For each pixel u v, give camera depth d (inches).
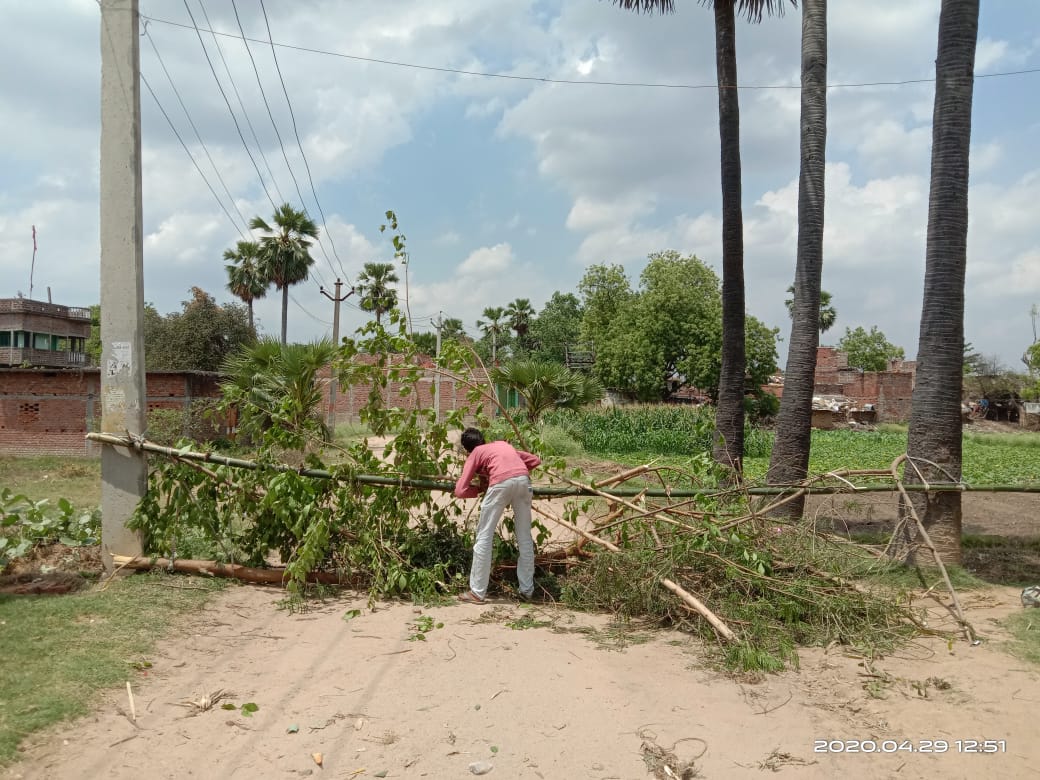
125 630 196.1
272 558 296.2
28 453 812.0
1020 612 241.6
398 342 281.9
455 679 176.9
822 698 172.1
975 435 1451.8
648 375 1505.9
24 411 813.9
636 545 249.3
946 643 212.5
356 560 255.8
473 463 251.6
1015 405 1918.1
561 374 545.0
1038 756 143.6
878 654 202.7
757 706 166.4
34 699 150.5
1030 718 160.1
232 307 1285.7
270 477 257.6
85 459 775.7
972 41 303.3
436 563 263.3
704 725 155.6
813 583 233.3
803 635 215.6
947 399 293.9
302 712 155.9
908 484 288.5
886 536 365.7
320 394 378.9
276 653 191.9
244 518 269.1
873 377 1983.3
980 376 2025.1
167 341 1218.0
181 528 265.9
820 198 380.5
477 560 248.2
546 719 156.5
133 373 259.6
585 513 295.3
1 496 275.9
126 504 259.4
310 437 275.4
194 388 824.3
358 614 227.9
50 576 245.3
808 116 380.5
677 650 204.8
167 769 130.3
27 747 134.0
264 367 439.2
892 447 1167.6
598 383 596.4
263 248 1414.9
